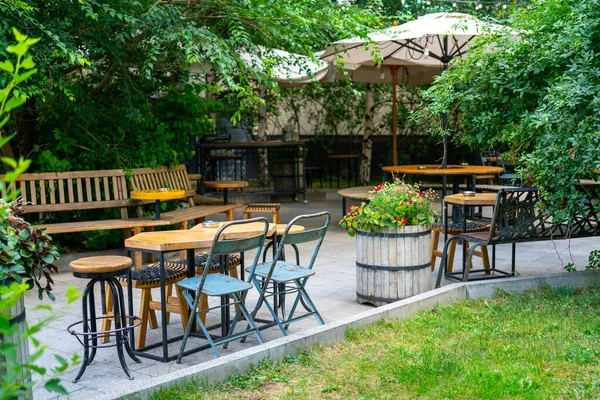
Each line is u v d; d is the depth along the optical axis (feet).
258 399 11.76
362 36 25.50
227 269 16.24
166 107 29.50
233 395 11.91
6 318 4.61
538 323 15.93
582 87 16.84
